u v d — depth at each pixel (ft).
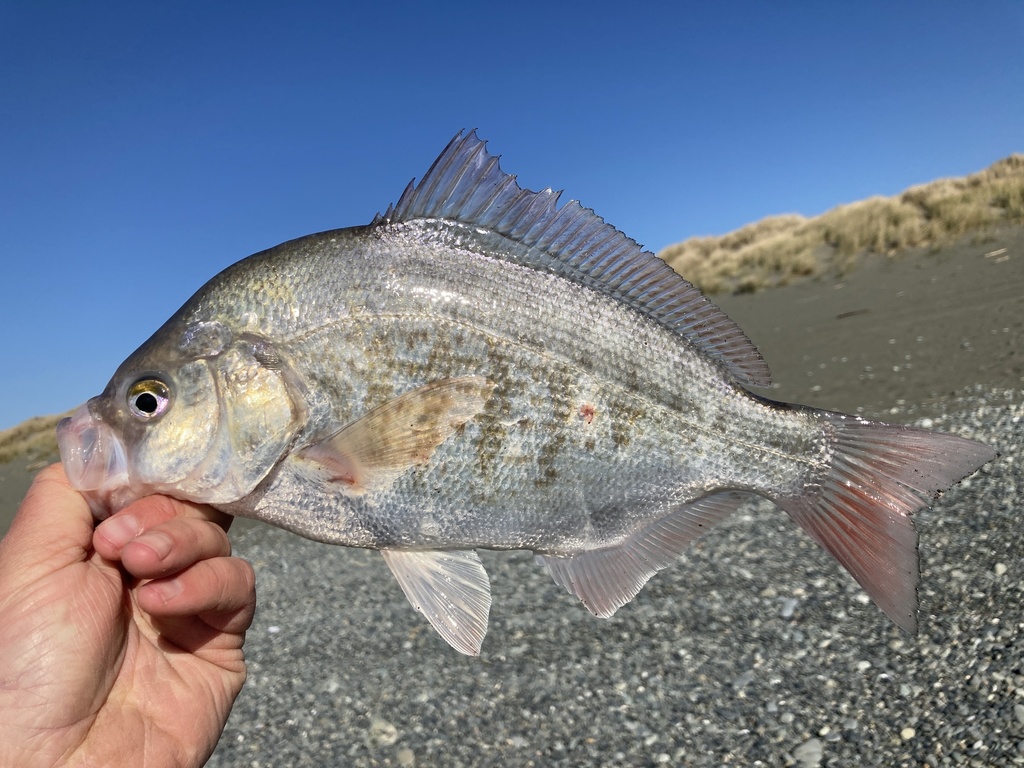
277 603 2.55
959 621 1.74
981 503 2.26
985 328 4.15
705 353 0.98
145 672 0.77
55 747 0.68
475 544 0.90
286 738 1.81
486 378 0.87
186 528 0.72
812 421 1.00
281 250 0.88
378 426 0.85
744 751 1.51
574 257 0.93
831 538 0.99
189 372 0.85
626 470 0.93
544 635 2.03
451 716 1.78
